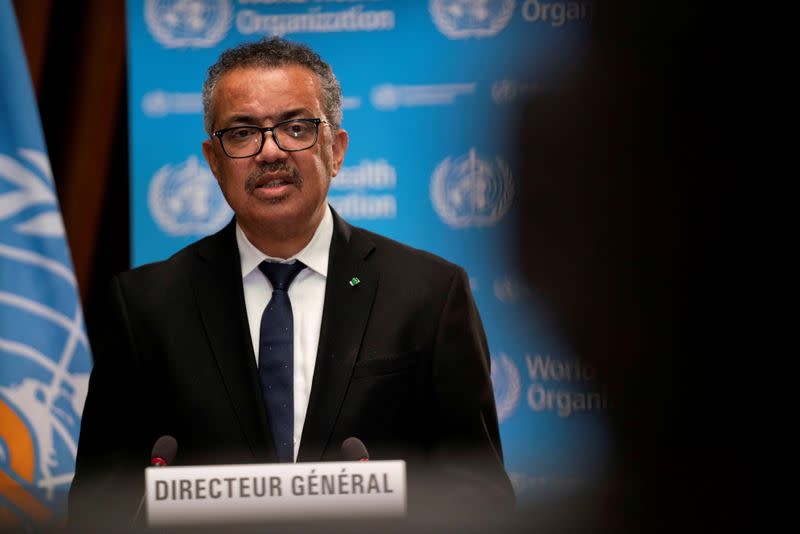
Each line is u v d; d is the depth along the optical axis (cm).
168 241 1375
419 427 744
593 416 1352
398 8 1383
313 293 768
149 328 758
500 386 1365
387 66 1382
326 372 726
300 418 727
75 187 1427
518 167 1370
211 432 717
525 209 1370
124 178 1439
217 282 770
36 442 1176
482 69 1377
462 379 746
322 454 705
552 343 1362
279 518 527
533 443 1355
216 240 803
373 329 746
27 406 1180
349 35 1384
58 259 1231
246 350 738
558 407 1357
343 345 736
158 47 1381
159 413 742
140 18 1382
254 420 718
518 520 488
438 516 501
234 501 528
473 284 1372
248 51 740
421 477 709
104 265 1432
